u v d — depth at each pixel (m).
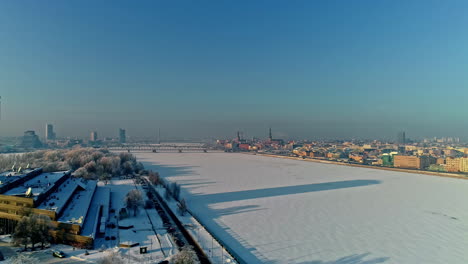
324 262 164.75
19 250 147.38
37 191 193.38
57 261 136.25
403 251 182.12
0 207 175.50
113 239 172.00
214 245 175.00
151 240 174.12
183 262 140.88
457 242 197.25
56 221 162.88
